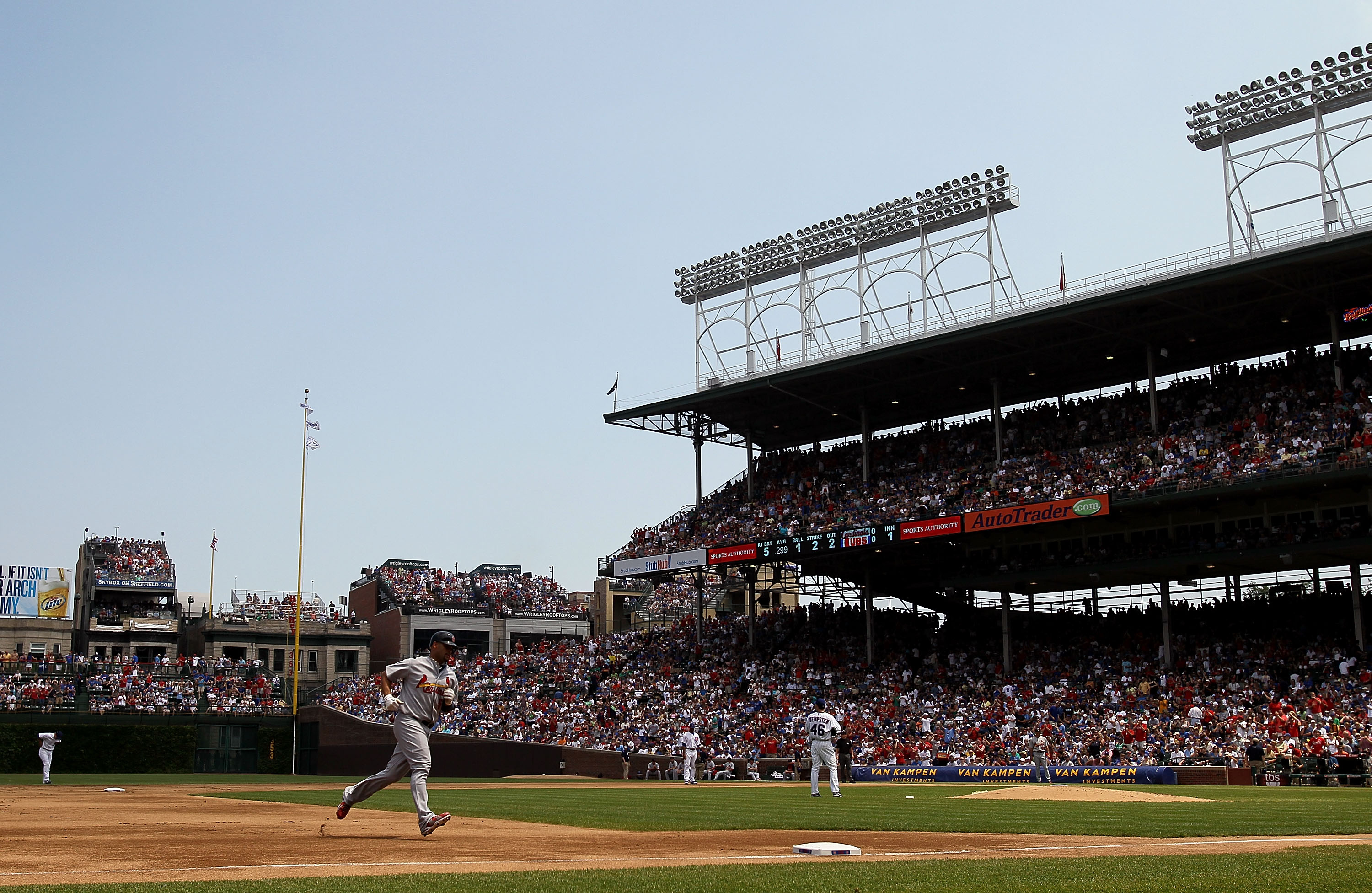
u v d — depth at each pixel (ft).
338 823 58.90
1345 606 181.78
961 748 169.99
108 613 301.22
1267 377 187.93
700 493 250.16
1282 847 47.32
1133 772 141.49
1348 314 170.50
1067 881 33.24
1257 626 183.62
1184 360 205.67
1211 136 183.42
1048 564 192.24
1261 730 150.51
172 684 254.47
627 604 332.80
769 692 208.44
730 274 239.09
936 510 200.13
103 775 187.62
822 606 239.50
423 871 36.14
